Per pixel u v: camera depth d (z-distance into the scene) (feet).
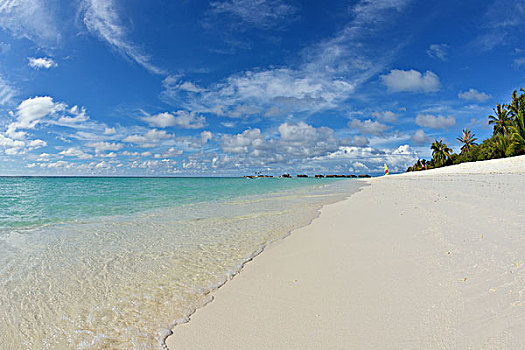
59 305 12.92
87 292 14.19
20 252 21.04
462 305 9.91
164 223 32.35
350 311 10.80
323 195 64.34
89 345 10.06
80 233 27.37
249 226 29.45
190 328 10.82
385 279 13.16
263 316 11.24
